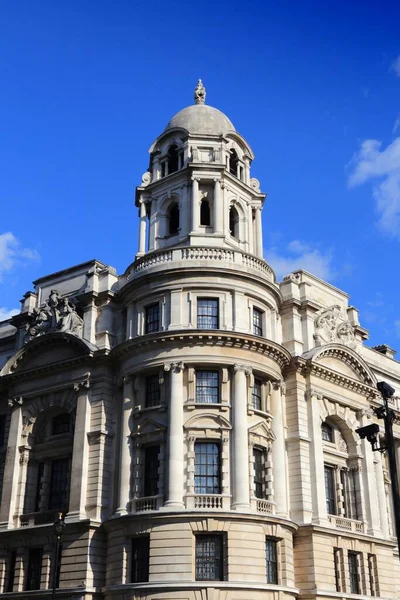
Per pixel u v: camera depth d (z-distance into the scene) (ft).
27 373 196.44
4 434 204.85
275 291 191.01
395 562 201.36
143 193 214.28
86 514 170.91
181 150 213.87
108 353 183.93
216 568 153.28
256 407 176.04
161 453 165.68
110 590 157.89
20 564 175.63
